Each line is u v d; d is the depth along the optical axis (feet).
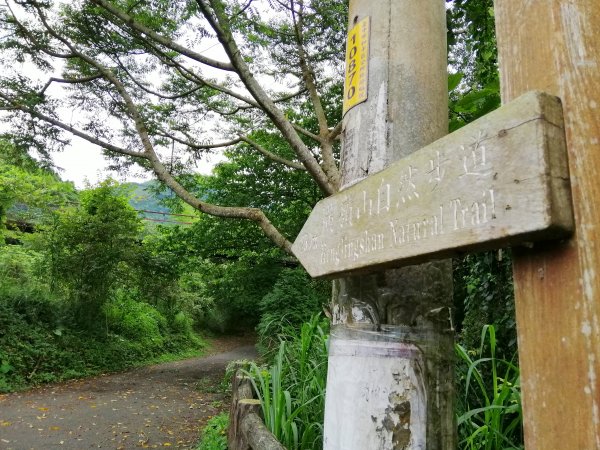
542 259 2.17
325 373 7.75
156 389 24.29
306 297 26.86
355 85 4.61
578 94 2.16
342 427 3.84
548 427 2.06
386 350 3.74
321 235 4.28
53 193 38.01
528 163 2.11
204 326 54.08
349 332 3.99
